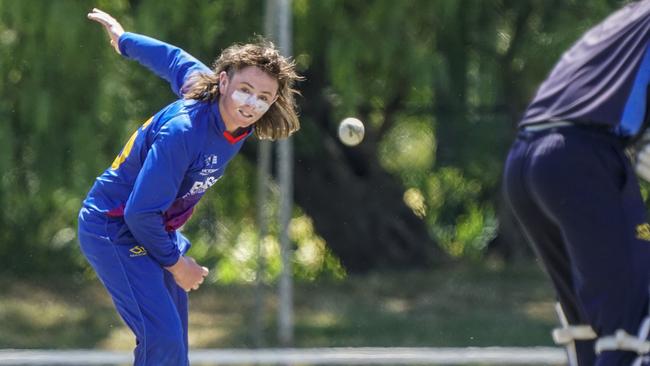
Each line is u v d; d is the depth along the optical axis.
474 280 45.91
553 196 14.49
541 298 42.88
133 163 14.86
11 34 38.56
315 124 45.78
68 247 45.72
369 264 49.38
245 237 51.03
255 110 14.36
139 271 14.78
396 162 49.72
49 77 38.16
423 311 40.78
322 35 40.88
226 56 14.53
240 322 38.75
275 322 38.47
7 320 38.38
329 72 41.31
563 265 15.43
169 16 38.31
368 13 40.16
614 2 40.81
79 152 37.84
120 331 37.69
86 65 38.12
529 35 42.41
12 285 43.84
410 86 43.44
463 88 43.47
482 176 45.56
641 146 15.02
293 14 40.44
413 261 49.56
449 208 49.94
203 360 22.62
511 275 46.91
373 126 47.22
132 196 14.06
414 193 50.50
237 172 48.44
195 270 14.83
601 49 14.84
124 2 39.41
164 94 39.94
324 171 48.09
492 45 42.50
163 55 16.11
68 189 39.25
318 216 49.09
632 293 14.18
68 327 38.03
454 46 42.44
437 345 35.53
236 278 50.91
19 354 24.28
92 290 44.09
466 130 44.69
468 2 41.88
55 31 37.06
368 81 43.56
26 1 36.94
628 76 14.38
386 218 49.22
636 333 14.11
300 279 48.47
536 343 35.88
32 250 45.41
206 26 39.03
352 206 48.78
